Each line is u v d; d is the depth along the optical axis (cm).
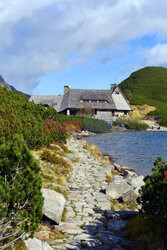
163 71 14438
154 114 7112
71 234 582
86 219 698
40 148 1388
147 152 2420
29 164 485
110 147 2739
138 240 513
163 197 524
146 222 571
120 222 677
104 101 7300
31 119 1384
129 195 916
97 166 1584
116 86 7756
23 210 450
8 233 440
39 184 478
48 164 1197
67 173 1215
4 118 1080
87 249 491
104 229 627
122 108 7225
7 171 465
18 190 435
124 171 1496
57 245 499
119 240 543
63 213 733
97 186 1112
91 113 6309
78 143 2641
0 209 405
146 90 11869
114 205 850
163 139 3566
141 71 14888
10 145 494
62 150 1706
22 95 1977
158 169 620
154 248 457
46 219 634
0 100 1352
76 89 7775
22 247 420
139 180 1203
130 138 3694
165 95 10931
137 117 7088
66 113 7094
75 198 902
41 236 533
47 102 8088
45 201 665
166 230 512
